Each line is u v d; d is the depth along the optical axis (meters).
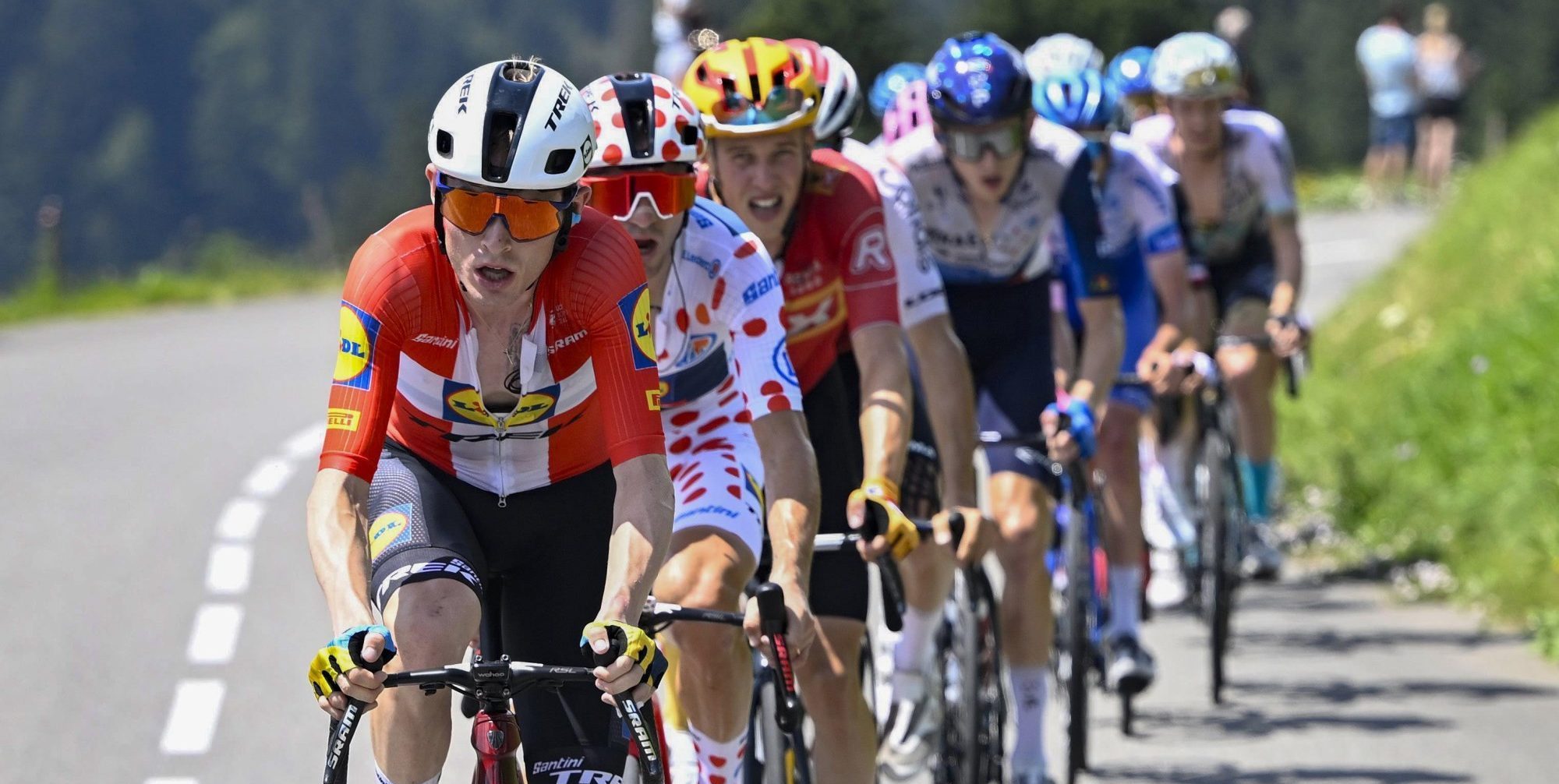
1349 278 60.22
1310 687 20.45
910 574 15.08
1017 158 16.56
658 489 10.39
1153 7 130.25
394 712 10.10
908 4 131.00
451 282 10.48
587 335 10.70
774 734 11.84
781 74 13.05
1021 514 16.20
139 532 25.95
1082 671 16.80
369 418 10.34
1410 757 17.59
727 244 12.45
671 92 12.20
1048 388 17.55
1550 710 19.12
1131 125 25.86
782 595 10.75
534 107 9.88
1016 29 133.00
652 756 9.20
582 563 11.44
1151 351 20.09
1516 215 43.03
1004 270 17.48
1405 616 23.84
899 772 15.26
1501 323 32.38
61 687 18.75
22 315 56.81
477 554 10.95
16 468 30.41
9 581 23.02
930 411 14.42
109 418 35.66
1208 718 19.34
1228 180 24.05
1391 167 85.12
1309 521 29.16
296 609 22.11
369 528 10.73
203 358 45.34
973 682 14.65
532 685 9.49
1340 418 34.28
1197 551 22.77
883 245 13.59
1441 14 82.94
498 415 10.96
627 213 12.04
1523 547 24.70
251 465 31.09
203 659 19.92
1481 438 28.38
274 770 16.55
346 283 10.47
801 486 11.84
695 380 12.88
